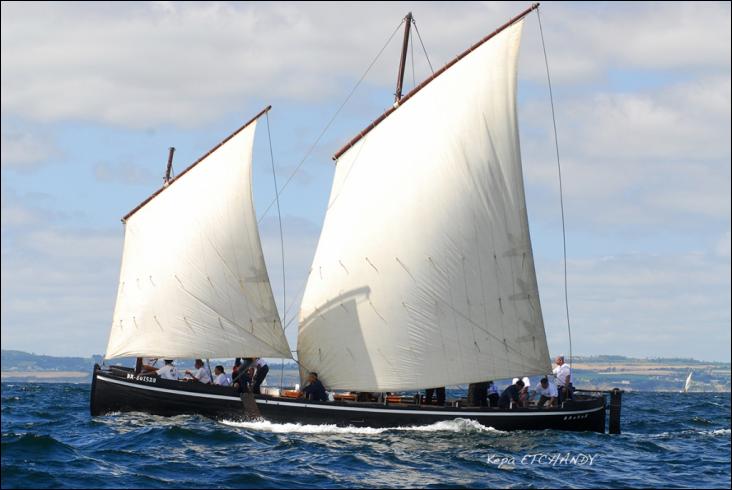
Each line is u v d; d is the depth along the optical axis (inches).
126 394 1899.6
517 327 1870.1
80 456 1406.3
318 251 1897.1
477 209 1863.9
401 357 1847.9
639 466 1497.3
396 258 1849.2
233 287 1935.3
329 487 1263.5
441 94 1868.8
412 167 1855.3
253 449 1529.3
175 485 1236.5
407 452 1550.2
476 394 1898.4
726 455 1642.5
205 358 1925.4
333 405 1808.6
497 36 1888.5
